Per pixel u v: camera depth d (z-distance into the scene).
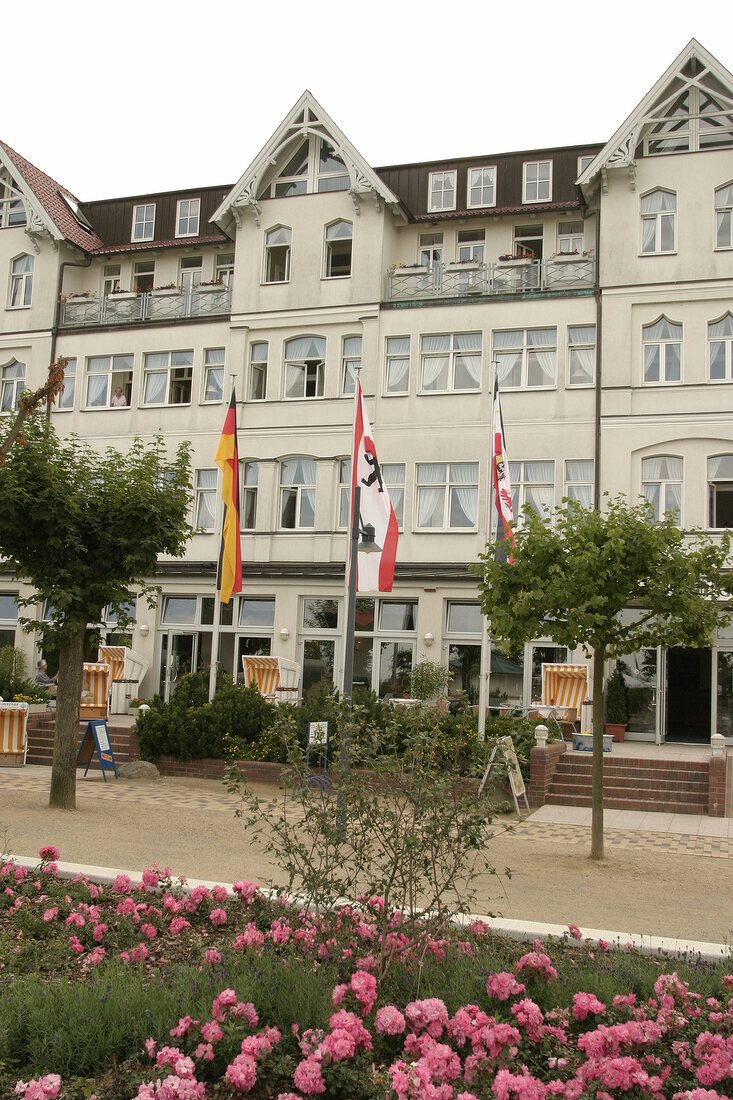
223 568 20.88
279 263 32.12
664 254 27.58
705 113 27.81
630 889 10.30
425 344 29.88
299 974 5.66
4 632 32.62
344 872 9.13
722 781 17.48
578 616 11.65
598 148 31.20
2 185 35.50
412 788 5.92
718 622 12.21
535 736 18.91
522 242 31.28
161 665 31.11
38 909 7.49
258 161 31.77
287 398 31.08
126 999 5.30
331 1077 4.66
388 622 29.06
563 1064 4.95
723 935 8.27
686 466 26.70
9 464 14.36
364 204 30.86
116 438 32.78
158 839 11.97
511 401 28.58
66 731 14.55
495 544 13.20
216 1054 4.92
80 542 14.76
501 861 11.75
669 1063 4.99
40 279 34.44
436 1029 5.07
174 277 34.59
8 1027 5.03
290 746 6.65
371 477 15.71
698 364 26.97
